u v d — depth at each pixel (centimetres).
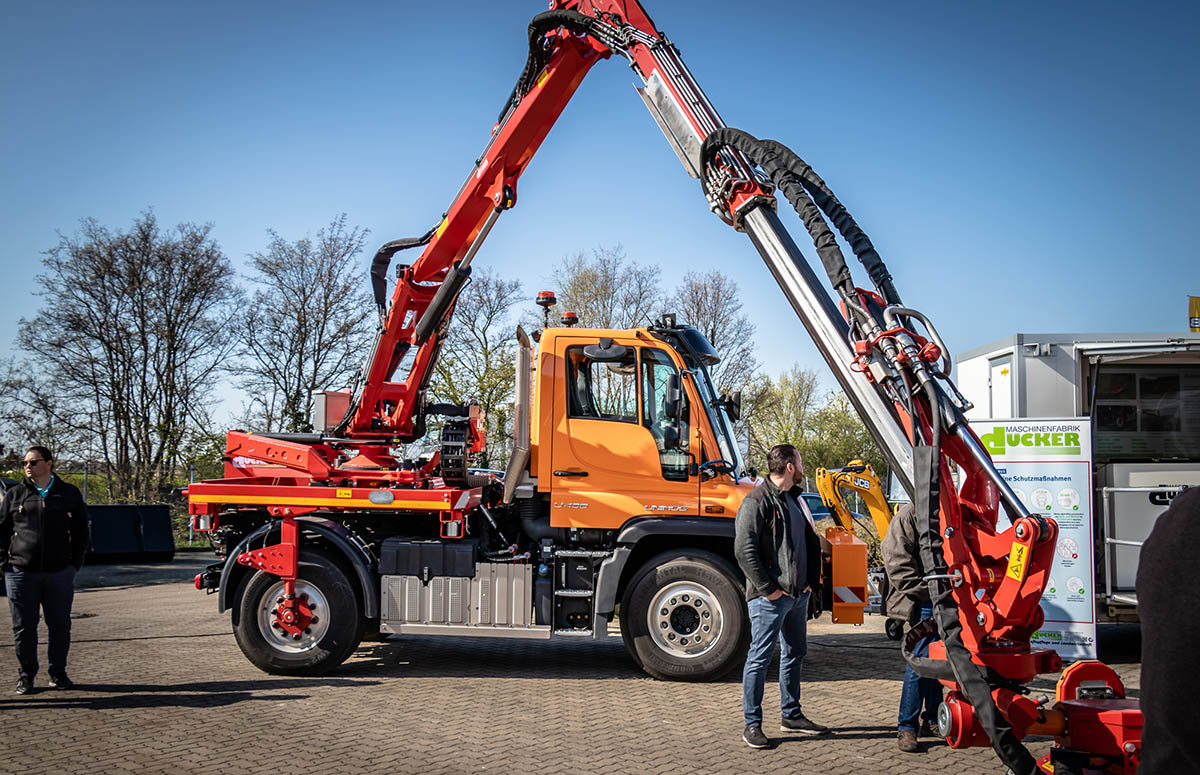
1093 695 363
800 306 447
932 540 358
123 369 2586
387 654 827
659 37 595
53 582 652
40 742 520
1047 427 738
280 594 716
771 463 535
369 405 820
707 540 729
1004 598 347
